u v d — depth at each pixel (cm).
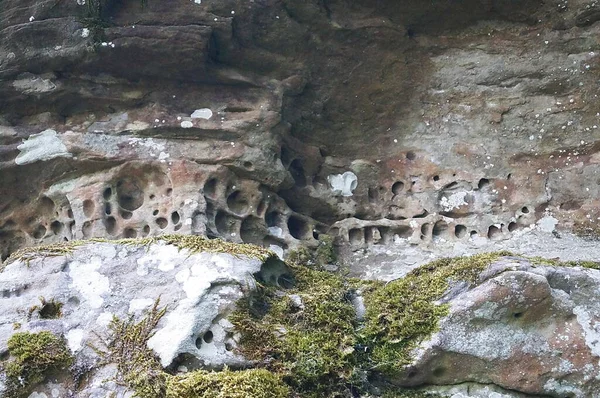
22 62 303
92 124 309
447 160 335
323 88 330
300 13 314
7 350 232
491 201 326
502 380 255
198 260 255
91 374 232
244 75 316
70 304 247
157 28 297
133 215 296
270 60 318
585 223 315
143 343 236
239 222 301
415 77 336
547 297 256
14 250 314
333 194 332
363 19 322
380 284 290
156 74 307
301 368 242
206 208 292
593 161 324
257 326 246
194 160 300
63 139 303
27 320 241
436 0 321
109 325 240
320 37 320
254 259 260
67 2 301
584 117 328
